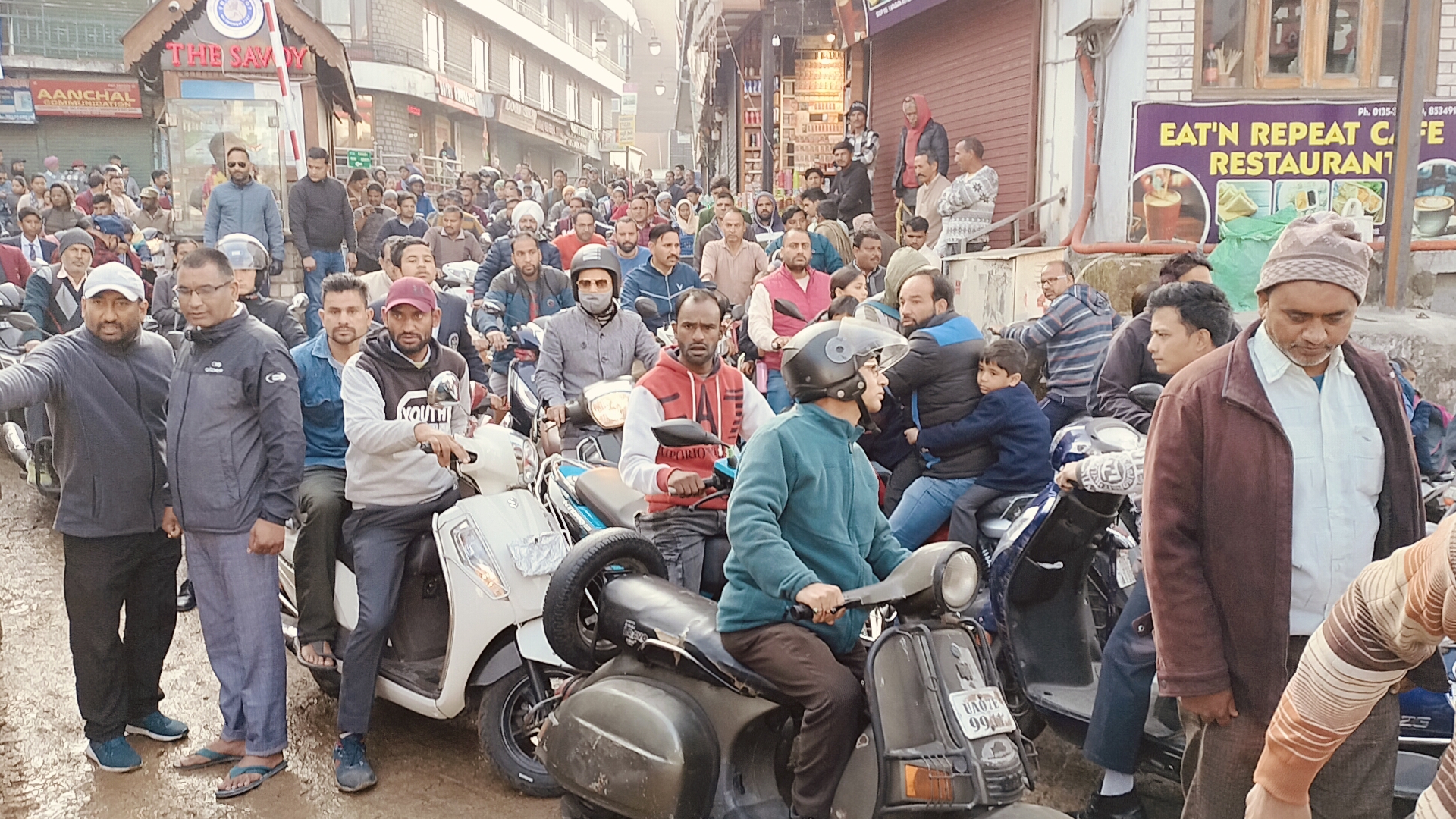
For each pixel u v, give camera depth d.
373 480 4.30
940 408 4.75
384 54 34.97
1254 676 2.75
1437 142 8.56
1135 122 8.41
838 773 2.90
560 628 3.46
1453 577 1.57
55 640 5.63
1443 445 4.91
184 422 4.25
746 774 3.17
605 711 3.21
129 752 4.41
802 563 2.97
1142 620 3.57
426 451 4.29
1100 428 4.04
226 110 12.47
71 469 4.27
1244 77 8.73
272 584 4.40
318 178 11.22
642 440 4.28
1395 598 1.69
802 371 2.98
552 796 4.17
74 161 29.00
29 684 5.14
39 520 7.66
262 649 4.33
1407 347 7.38
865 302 6.27
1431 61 8.84
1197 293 3.90
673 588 3.44
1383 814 2.71
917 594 2.85
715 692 3.17
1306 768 1.84
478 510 4.26
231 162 10.45
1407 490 2.75
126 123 29.27
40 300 8.54
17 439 8.16
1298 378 2.76
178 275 4.23
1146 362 4.76
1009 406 4.64
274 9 12.53
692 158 45.12
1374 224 8.45
